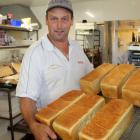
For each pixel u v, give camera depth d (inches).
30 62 39.7
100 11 223.8
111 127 24.4
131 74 36.9
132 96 30.9
